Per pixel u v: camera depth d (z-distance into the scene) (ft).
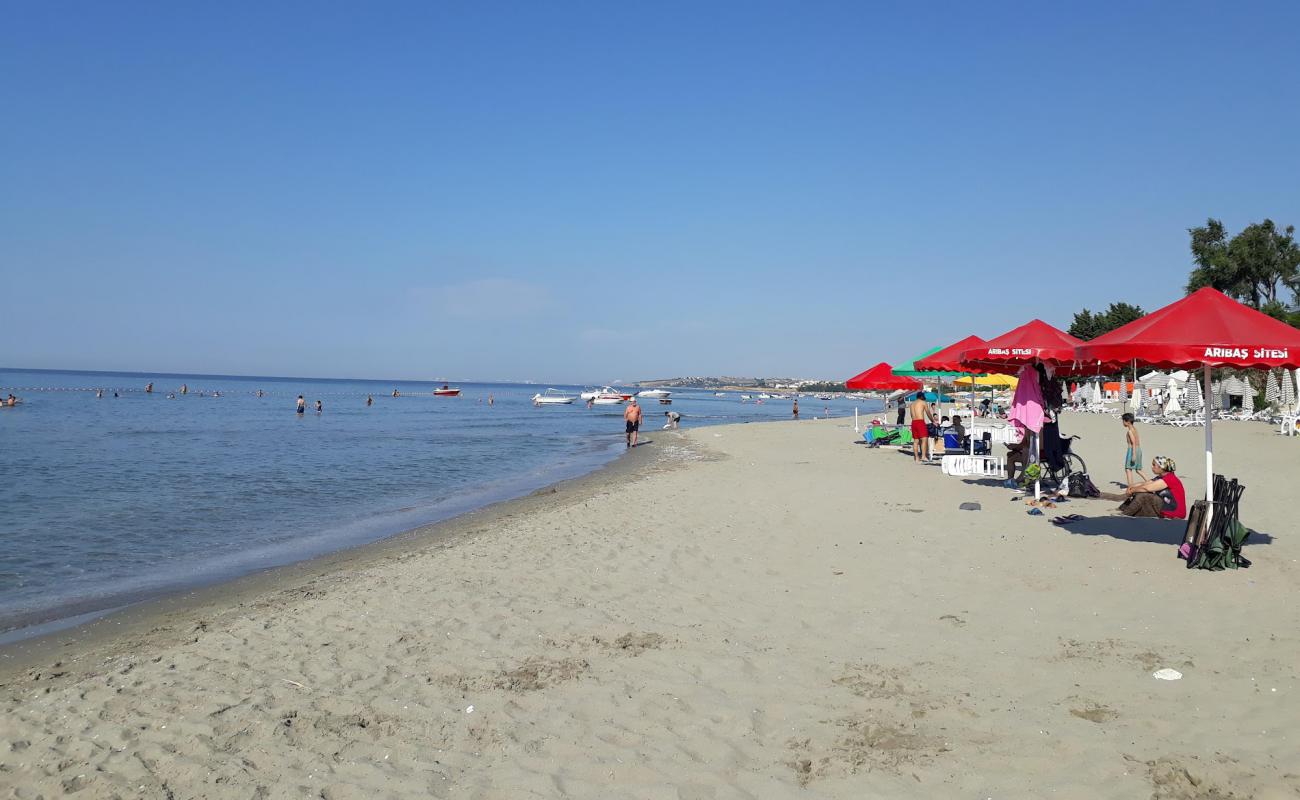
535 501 52.21
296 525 46.11
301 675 18.84
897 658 18.08
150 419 171.73
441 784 13.16
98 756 14.75
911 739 13.93
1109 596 21.88
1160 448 72.38
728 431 130.31
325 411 234.79
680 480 58.18
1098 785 11.94
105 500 55.21
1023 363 40.22
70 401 269.23
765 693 16.46
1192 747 12.88
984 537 30.76
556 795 12.65
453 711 16.25
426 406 298.15
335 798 12.84
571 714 15.84
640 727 15.10
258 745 14.96
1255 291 177.78
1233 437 86.58
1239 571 23.49
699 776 13.07
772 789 12.51
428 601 25.18
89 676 19.98
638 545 32.86
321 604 25.50
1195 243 181.47
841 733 14.38
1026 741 13.55
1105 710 14.58
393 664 19.33
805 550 30.40
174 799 12.95
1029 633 19.22
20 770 14.30
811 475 57.77
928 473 56.59
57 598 29.48
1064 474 41.16
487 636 21.22
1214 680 15.62
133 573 33.81
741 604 23.38
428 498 57.88
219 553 38.06
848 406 397.19
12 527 44.70
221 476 70.18
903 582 24.75
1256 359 22.52
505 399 440.04
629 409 102.47
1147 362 26.14
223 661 20.18
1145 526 31.22
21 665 21.47
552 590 25.94
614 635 20.88
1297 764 12.11
